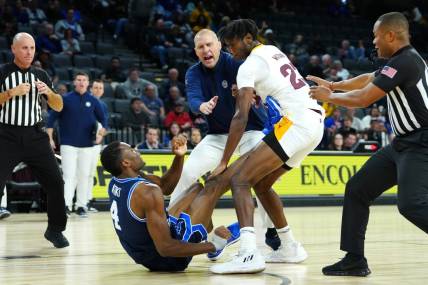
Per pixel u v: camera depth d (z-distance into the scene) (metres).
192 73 4.86
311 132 3.85
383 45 3.49
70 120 8.54
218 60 4.79
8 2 14.34
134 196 3.66
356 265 3.69
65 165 8.56
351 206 3.68
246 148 4.79
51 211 5.21
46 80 5.32
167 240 3.64
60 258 4.60
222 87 4.78
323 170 11.27
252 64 3.83
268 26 18.08
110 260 4.49
